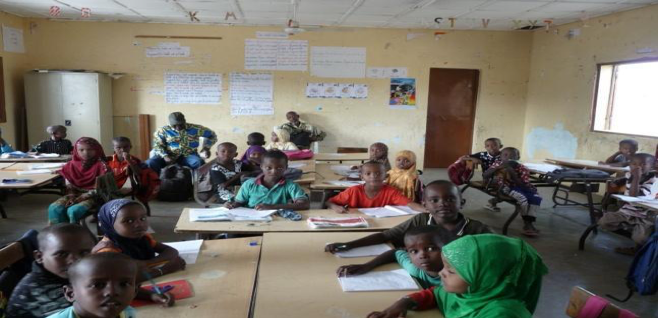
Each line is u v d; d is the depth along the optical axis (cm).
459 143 763
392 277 166
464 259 119
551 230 422
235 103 700
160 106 689
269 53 692
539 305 268
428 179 665
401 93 720
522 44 724
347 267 169
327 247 191
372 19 629
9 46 614
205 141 579
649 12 503
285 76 700
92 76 631
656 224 265
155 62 679
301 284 158
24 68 654
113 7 560
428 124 753
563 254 358
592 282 304
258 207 253
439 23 656
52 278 149
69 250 144
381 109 721
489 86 732
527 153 740
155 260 173
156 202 495
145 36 671
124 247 178
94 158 378
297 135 652
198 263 178
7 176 366
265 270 170
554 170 441
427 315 139
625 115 557
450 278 123
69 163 377
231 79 693
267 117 709
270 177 274
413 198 318
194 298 148
